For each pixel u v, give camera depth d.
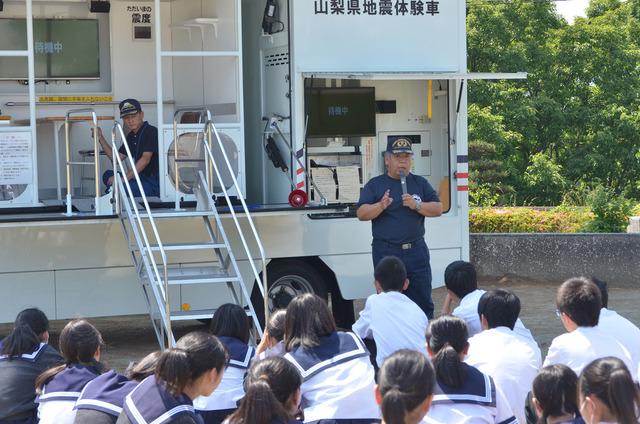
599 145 27.95
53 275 9.16
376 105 10.23
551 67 29.06
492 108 27.08
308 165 9.93
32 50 9.06
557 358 5.18
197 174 9.12
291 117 9.81
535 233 14.42
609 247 14.04
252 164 10.63
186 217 8.79
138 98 11.04
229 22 9.74
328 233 9.93
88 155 10.55
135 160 9.52
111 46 10.94
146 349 10.07
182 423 4.05
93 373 5.02
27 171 9.04
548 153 28.58
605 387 3.60
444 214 10.35
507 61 27.73
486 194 21.69
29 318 5.79
